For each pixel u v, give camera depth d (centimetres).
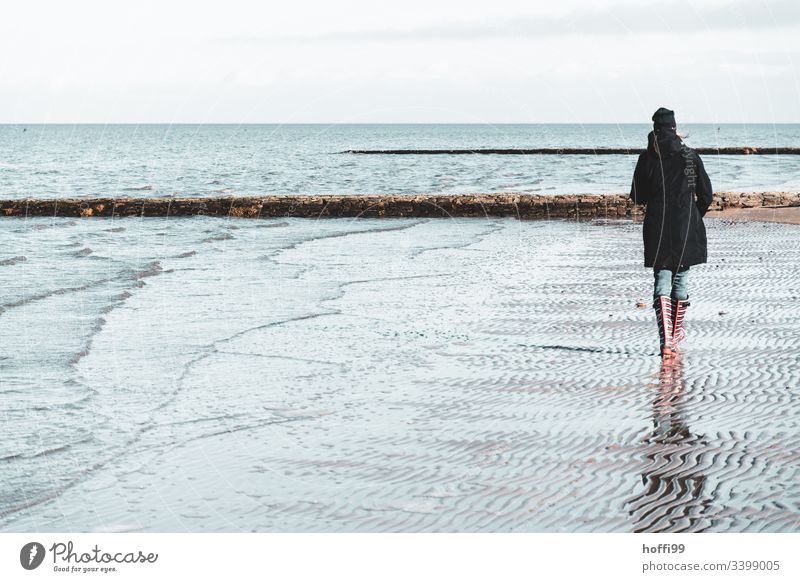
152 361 949
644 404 746
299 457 631
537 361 915
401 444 655
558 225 2686
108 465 621
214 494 566
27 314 1235
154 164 7488
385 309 1257
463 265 1741
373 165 7294
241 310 1266
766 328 1048
